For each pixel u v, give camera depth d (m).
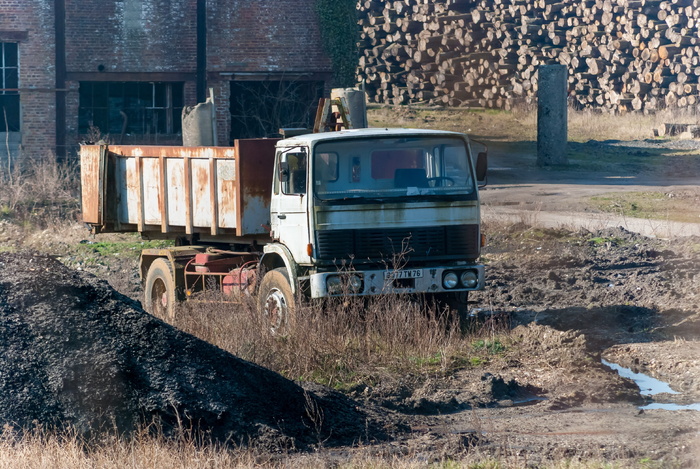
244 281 44.81
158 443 25.86
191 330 40.34
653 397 32.91
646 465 24.59
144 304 52.47
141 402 28.20
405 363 37.03
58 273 33.09
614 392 32.94
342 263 38.94
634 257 60.97
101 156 52.75
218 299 44.97
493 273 58.56
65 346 29.64
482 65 163.38
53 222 82.06
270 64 111.31
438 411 32.06
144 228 52.00
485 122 152.38
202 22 109.12
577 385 34.00
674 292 49.91
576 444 27.03
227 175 45.44
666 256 61.06
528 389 34.16
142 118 110.50
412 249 39.38
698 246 62.94
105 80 107.62
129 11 107.44
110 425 27.77
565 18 153.50
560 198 87.62
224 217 45.91
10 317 30.38
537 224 72.56
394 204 39.38
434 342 38.62
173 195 49.19
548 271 58.34
